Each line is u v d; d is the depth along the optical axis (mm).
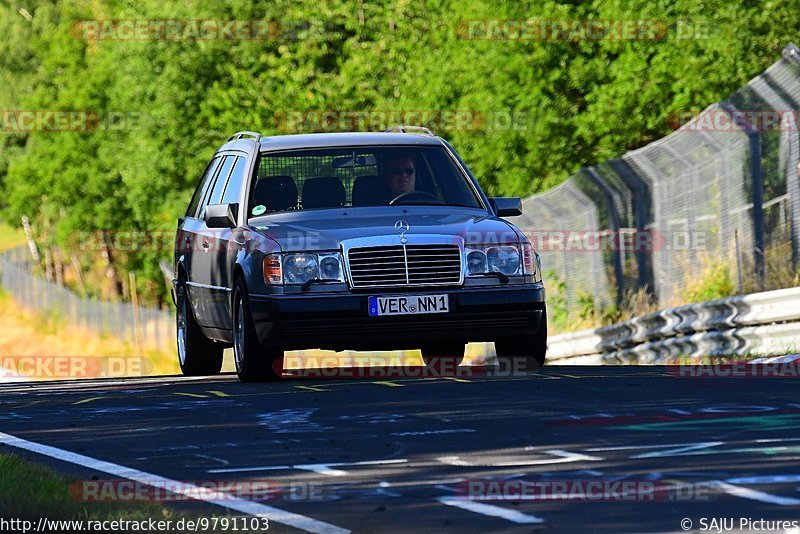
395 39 147375
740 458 26750
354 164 49875
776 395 37188
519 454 28609
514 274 46062
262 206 48875
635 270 84688
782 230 68188
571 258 93938
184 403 41406
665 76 112062
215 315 51594
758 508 21969
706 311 64938
